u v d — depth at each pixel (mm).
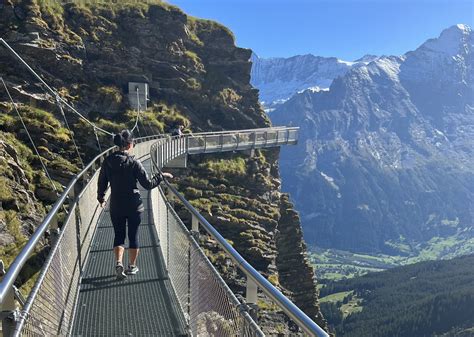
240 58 54469
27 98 27734
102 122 36000
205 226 5508
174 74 47719
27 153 20234
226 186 40062
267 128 49750
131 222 8141
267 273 32312
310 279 38750
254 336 3496
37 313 4477
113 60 42500
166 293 7832
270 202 43062
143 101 42156
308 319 2822
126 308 7191
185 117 46750
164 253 9555
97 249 10453
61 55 35906
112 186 7891
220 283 4539
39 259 12891
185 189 35969
